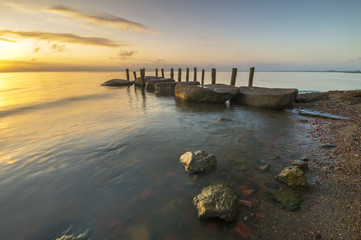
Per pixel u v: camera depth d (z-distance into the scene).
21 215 2.76
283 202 2.95
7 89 24.78
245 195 3.17
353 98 11.50
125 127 7.24
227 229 2.48
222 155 4.79
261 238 2.33
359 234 2.26
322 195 3.08
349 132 6.04
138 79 29.42
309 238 2.29
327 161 4.26
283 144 5.53
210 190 2.97
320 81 48.91
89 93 20.17
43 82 41.00
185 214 2.76
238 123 7.98
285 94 10.11
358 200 2.85
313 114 8.93
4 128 7.12
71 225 2.57
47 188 3.40
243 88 14.14
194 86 13.83
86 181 3.61
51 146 5.30
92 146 5.28
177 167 4.14
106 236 2.39
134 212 2.81
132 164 4.27
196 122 8.14
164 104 13.08
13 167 4.15
